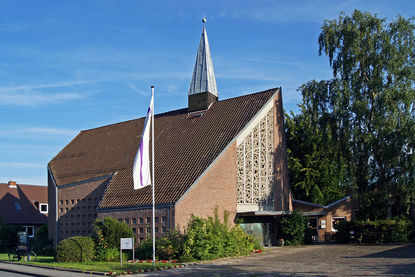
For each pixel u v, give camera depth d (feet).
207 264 71.87
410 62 104.94
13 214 152.25
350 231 104.06
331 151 110.22
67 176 123.34
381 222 100.78
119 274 62.64
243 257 81.30
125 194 98.58
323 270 59.67
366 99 106.93
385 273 54.65
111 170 112.16
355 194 108.37
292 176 155.22
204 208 90.43
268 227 107.55
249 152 104.47
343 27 111.34
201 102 120.47
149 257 82.38
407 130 97.76
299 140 157.89
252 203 103.40
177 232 82.33
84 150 133.59
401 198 103.76
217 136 102.68
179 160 100.12
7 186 163.32
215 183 93.61
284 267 64.49
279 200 111.55
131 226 92.48
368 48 108.06
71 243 80.43
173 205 84.94
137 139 121.49
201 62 124.06
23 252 99.91
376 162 106.01
